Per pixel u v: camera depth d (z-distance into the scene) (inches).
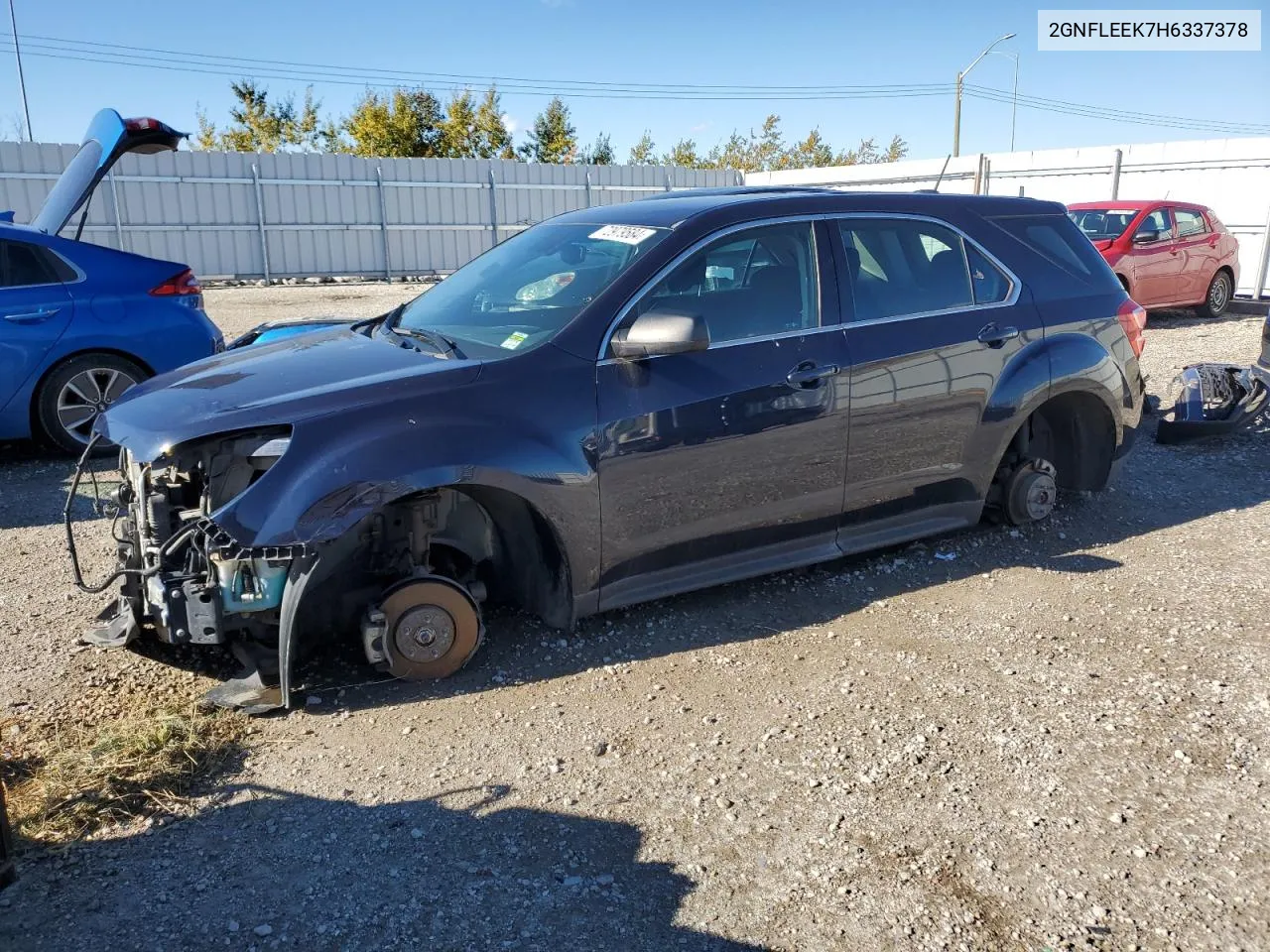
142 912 100.0
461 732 135.4
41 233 275.7
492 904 101.9
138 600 146.6
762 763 128.3
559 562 154.2
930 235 189.9
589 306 154.5
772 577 190.2
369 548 145.3
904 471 183.8
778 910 101.3
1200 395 285.7
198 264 978.1
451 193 1101.7
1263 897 102.5
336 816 116.6
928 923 99.2
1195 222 582.2
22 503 244.8
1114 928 98.3
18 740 130.8
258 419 131.6
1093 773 125.4
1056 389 198.7
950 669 153.9
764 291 169.2
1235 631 166.6
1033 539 211.5
